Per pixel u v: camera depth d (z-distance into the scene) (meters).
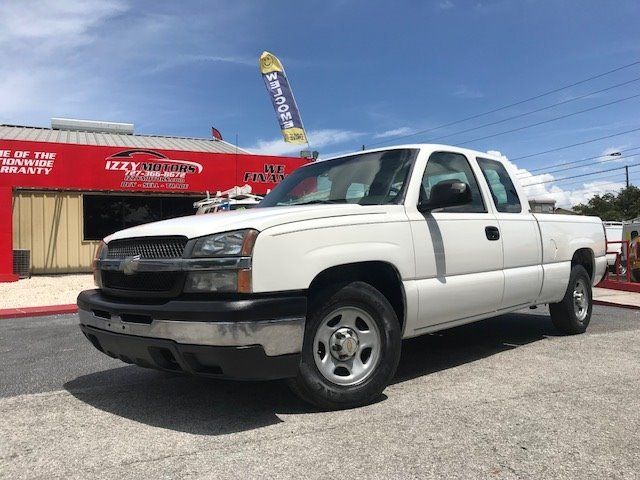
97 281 4.28
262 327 3.40
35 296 12.45
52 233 18.66
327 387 3.79
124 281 3.96
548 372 4.89
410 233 4.36
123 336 3.77
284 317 3.50
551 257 6.02
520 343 6.22
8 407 4.12
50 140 25.55
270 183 21.84
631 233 14.29
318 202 4.91
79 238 19.03
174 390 4.49
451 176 5.07
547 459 3.05
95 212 19.91
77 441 3.41
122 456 3.16
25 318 9.77
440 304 4.54
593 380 4.61
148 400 4.23
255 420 3.71
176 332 3.44
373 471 2.91
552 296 6.12
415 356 5.62
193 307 3.42
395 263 4.20
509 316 8.25
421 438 3.34
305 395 3.77
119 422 3.74
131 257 3.87
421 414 3.78
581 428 3.51
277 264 3.53
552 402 4.02
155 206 20.84
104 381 4.85
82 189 18.86
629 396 4.17
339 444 3.26
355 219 4.03
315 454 3.12
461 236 4.80
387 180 4.70
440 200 4.40
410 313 4.32
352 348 3.93
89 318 4.13
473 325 7.47
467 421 3.63
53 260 18.66
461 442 3.28
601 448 3.20
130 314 3.72
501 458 3.06
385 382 4.06
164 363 3.71
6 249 15.74
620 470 2.92
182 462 3.05
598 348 5.91
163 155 20.00
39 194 18.50
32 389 4.63
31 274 18.30
